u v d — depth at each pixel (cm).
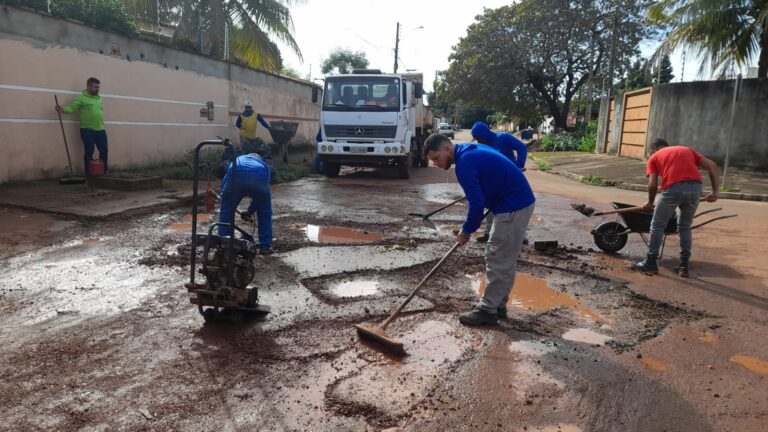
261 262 589
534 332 427
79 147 1106
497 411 308
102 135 1058
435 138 425
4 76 943
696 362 379
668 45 1798
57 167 1060
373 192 1177
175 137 1441
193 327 411
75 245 635
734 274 601
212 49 1822
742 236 795
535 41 3105
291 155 2117
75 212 776
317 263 594
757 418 308
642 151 1923
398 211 941
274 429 283
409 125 1491
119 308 446
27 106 990
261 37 1898
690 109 1720
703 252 700
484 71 3170
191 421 288
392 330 421
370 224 820
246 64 1967
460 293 517
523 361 373
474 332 423
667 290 541
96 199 880
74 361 352
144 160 1326
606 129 2359
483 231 795
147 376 335
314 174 1511
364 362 365
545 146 3023
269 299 478
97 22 1170
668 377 355
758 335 430
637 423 300
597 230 684
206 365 352
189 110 1494
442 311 466
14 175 973
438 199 1095
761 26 1566
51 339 384
